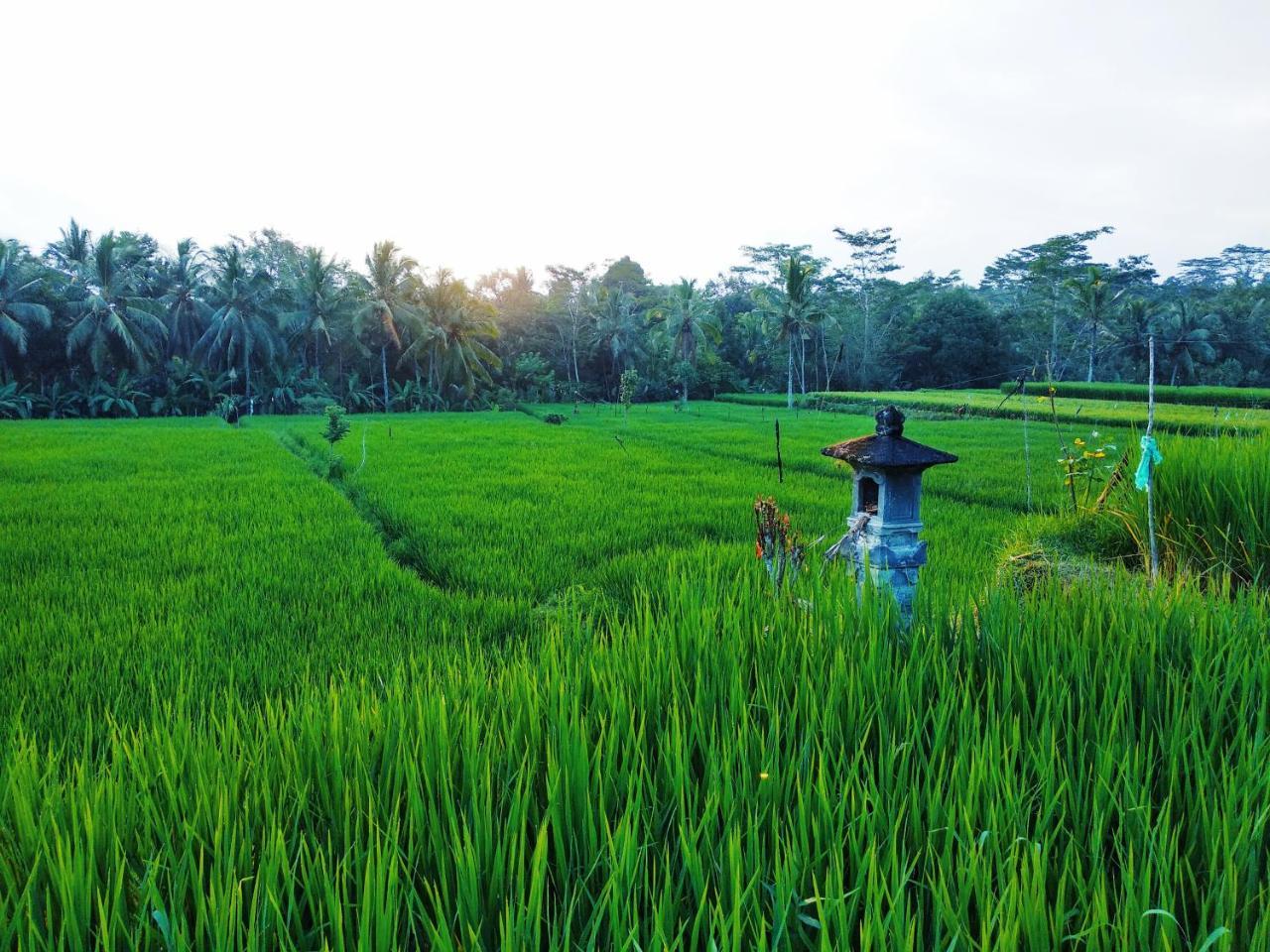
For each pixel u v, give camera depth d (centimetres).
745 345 7869
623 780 261
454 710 318
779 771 263
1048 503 1224
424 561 959
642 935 205
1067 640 361
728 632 383
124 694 506
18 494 1430
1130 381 6362
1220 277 11881
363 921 186
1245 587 548
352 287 5603
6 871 217
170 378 5275
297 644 617
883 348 7500
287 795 270
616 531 1067
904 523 443
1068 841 231
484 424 3756
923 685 333
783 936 191
